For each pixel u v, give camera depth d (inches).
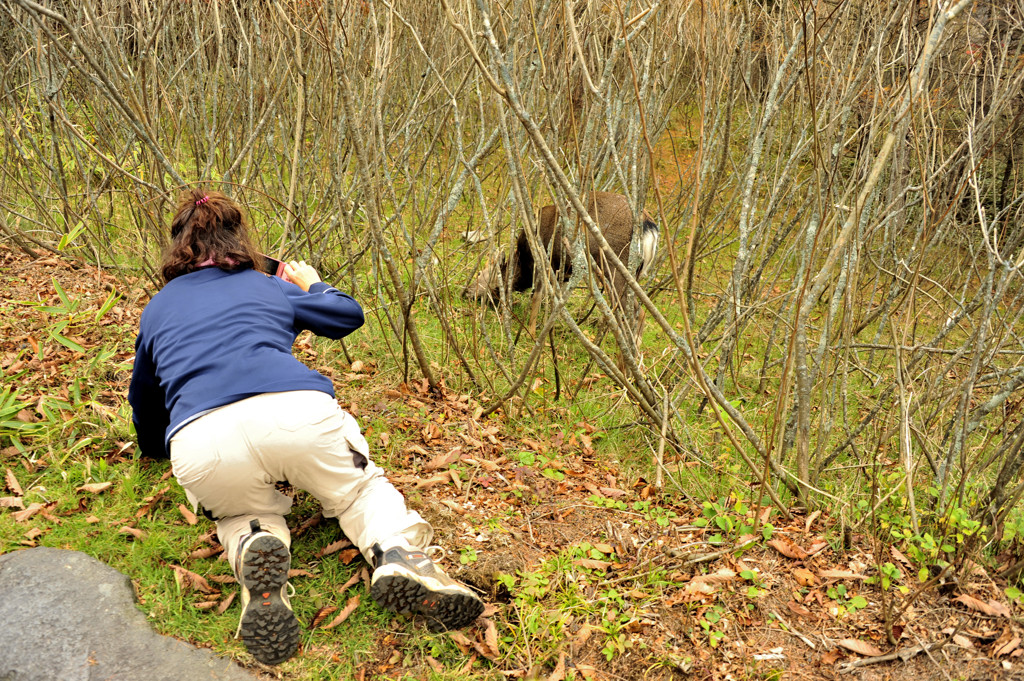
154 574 99.7
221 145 190.1
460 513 120.4
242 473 90.4
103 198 216.4
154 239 165.8
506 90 97.0
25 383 134.5
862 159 131.1
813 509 128.3
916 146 112.9
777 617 103.7
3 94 179.0
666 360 182.2
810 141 135.1
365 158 131.0
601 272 126.6
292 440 90.5
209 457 89.2
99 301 166.4
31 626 88.6
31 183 183.5
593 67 143.2
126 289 173.8
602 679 93.2
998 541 117.6
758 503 118.0
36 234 195.8
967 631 101.8
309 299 107.8
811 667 96.7
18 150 180.2
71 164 202.4
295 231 189.0
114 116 181.0
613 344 178.5
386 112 189.3
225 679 86.9
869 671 96.1
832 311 124.4
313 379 95.0
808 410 122.6
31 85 192.9
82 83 183.5
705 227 175.9
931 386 134.5
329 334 111.3
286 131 178.9
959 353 128.6
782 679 94.3
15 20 161.3
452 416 148.9
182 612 94.5
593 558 112.0
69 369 140.9
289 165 191.5
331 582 101.9
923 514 124.2
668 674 94.7
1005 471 115.2
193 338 95.1
